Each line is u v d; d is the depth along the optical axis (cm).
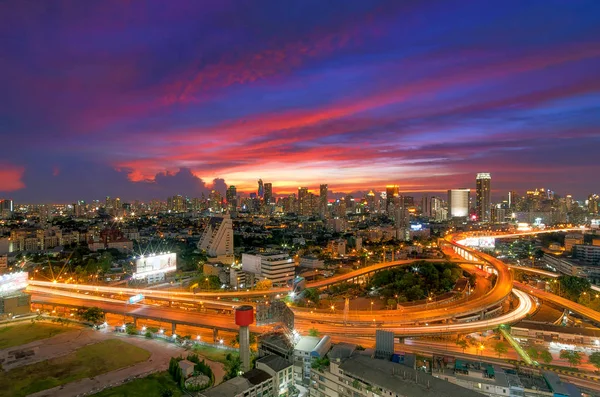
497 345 19362
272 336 18775
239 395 14138
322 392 15450
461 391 12812
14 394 15462
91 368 17712
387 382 13412
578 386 16075
